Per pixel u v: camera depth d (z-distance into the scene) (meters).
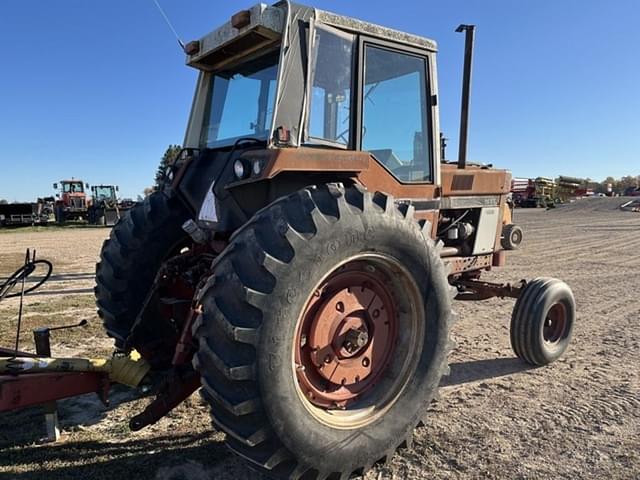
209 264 3.20
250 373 2.15
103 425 3.23
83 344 4.77
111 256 3.64
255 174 2.52
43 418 3.30
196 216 3.21
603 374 4.10
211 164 3.26
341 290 2.61
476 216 4.52
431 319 2.83
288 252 2.25
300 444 2.30
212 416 2.30
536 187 36.78
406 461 2.80
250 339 2.15
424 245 2.75
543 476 2.65
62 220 29.80
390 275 2.76
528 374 4.13
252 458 2.27
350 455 2.47
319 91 2.95
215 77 3.69
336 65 3.02
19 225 26.73
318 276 2.34
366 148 3.29
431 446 2.96
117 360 2.76
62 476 2.63
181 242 3.76
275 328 2.19
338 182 2.94
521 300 4.25
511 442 3.00
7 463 2.75
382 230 2.54
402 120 3.52
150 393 3.65
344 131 3.09
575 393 3.71
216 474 2.66
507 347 4.86
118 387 3.83
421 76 3.63
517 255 11.80
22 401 2.47
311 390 2.52
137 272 3.61
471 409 3.46
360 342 2.65
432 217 3.69
